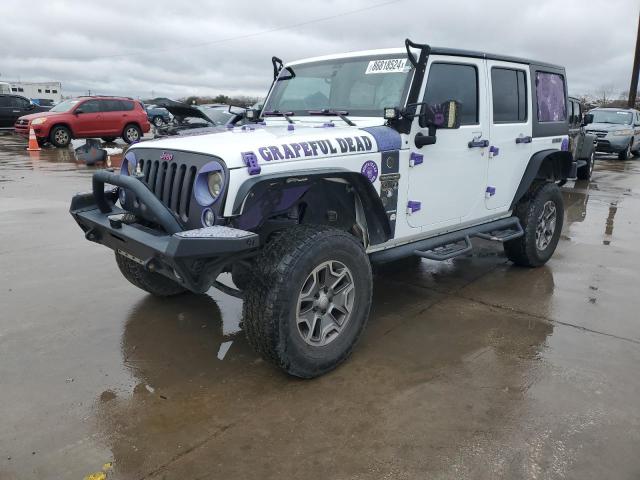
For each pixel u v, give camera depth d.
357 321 3.31
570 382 3.13
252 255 3.10
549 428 2.68
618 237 6.68
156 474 2.36
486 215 4.64
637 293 4.62
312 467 2.40
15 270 5.04
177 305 4.29
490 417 2.77
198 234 2.64
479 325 3.95
